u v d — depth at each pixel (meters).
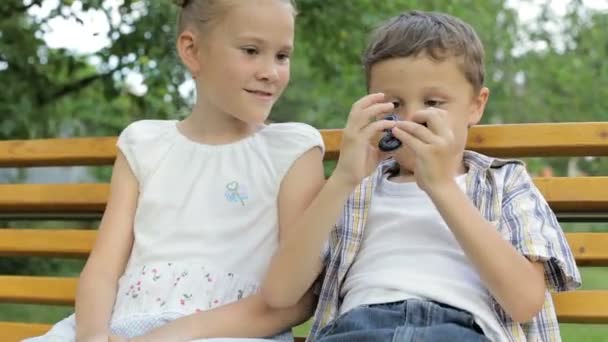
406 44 1.71
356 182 1.63
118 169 2.01
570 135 1.93
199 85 1.96
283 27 1.84
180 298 1.81
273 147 1.92
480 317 1.61
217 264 1.85
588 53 8.30
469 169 1.78
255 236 1.87
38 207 2.41
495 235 1.56
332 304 1.77
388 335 1.53
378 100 1.65
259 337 1.76
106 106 6.32
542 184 1.95
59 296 2.28
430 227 1.72
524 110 8.05
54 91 4.96
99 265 1.89
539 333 1.70
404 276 1.66
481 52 1.76
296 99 8.84
